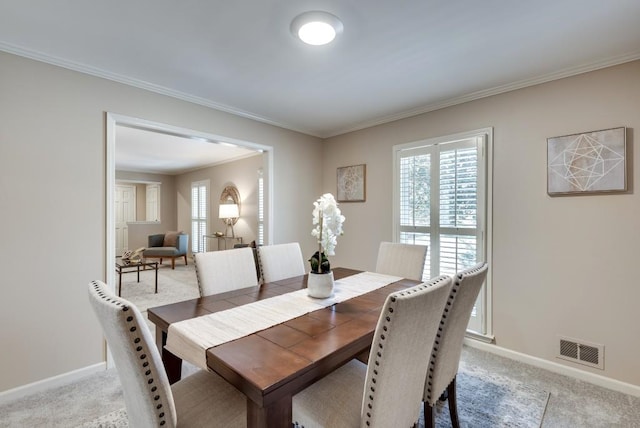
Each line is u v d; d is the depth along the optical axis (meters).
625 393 2.07
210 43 1.96
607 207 2.14
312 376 1.08
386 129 3.48
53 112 2.14
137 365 0.92
